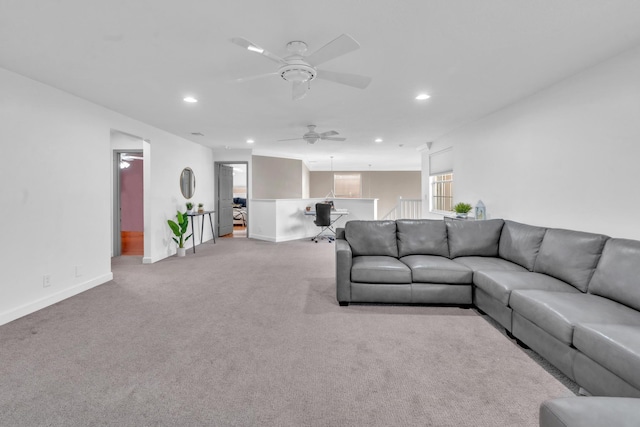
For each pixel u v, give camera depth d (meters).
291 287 3.83
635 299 1.93
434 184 6.57
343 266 3.13
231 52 2.43
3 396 1.73
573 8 1.88
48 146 3.17
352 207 8.30
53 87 3.21
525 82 3.09
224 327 2.65
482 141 4.48
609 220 2.56
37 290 3.06
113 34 2.16
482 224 3.63
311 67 2.24
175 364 2.07
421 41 2.28
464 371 2.01
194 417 1.58
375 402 1.71
